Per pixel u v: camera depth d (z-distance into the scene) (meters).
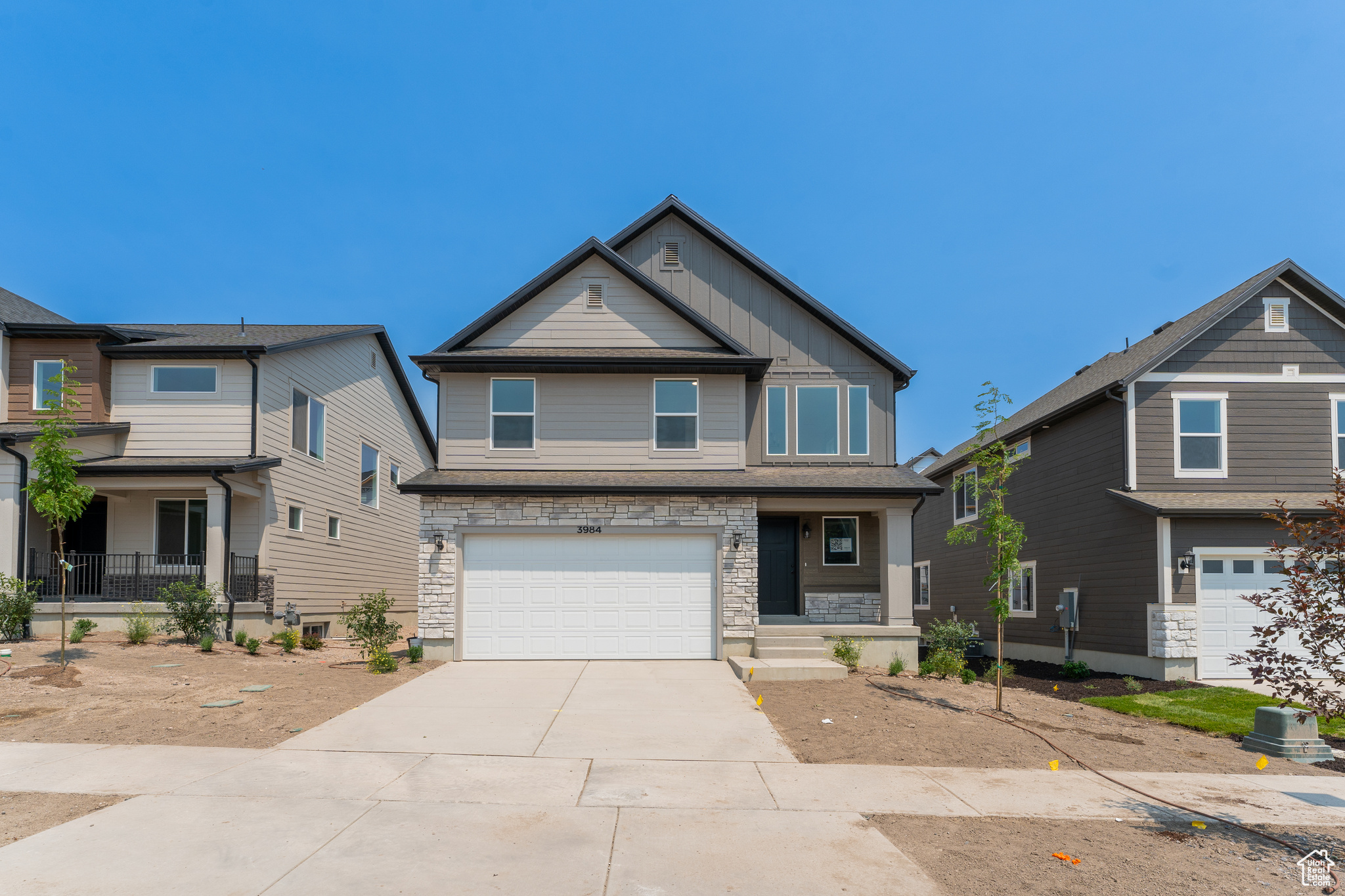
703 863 5.76
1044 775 8.52
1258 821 7.17
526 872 5.51
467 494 15.44
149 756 8.27
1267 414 16.91
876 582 17.78
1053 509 20.19
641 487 15.28
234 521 18.12
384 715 10.31
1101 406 17.86
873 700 11.88
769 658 14.97
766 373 17.48
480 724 9.95
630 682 13.01
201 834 6.10
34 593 15.54
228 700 10.82
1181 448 16.81
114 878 5.30
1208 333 17.06
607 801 7.12
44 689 11.08
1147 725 11.91
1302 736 9.95
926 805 7.30
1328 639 6.84
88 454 16.91
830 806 7.16
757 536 15.57
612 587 15.48
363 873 5.44
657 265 17.88
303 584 20.17
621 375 16.47
